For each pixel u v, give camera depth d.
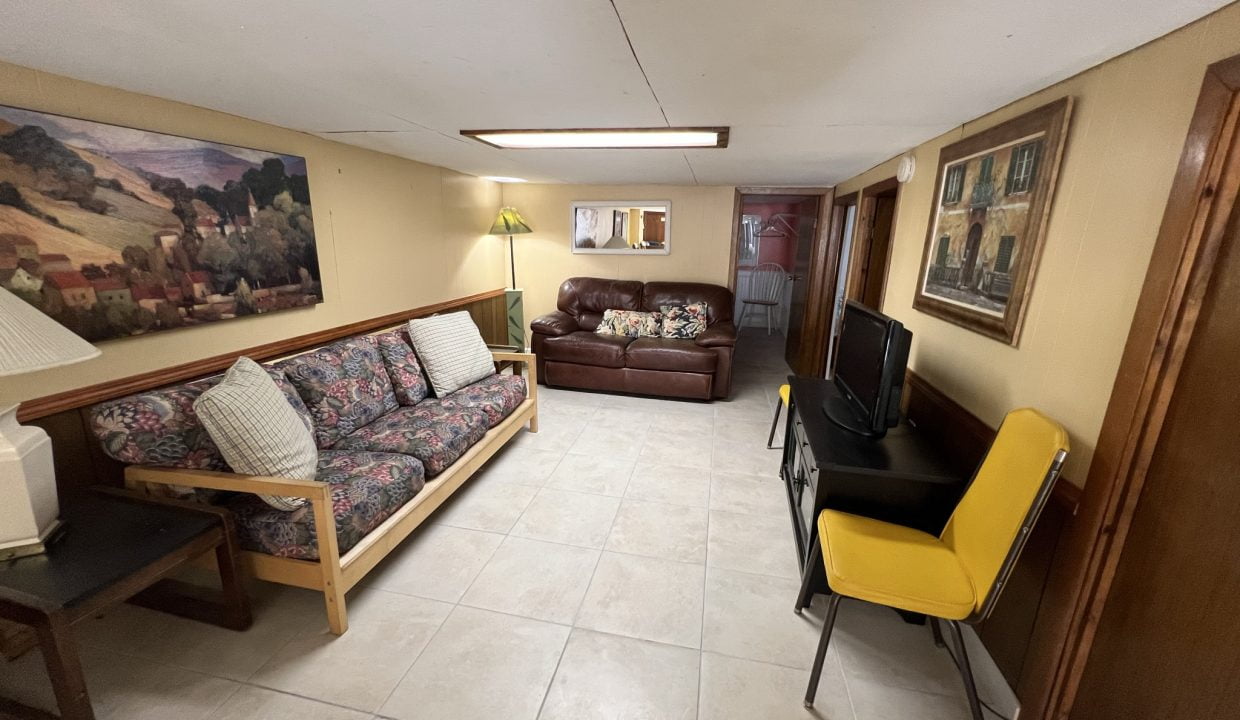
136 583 1.36
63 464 1.74
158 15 1.19
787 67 1.50
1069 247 1.41
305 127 2.46
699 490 2.77
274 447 1.81
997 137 1.77
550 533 2.36
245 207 2.29
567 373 4.40
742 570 2.13
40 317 1.30
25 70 1.57
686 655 1.71
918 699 1.58
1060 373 1.42
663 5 1.10
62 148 1.66
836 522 1.71
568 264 5.21
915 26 1.19
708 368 4.11
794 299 5.42
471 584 2.02
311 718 1.46
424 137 2.69
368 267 3.16
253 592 1.96
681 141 2.70
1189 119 1.07
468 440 2.60
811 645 1.76
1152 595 1.13
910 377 2.47
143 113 1.89
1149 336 1.12
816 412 2.31
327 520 1.65
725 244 4.91
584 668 1.65
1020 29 1.17
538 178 4.57
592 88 1.76
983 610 1.36
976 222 1.89
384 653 1.69
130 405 1.73
